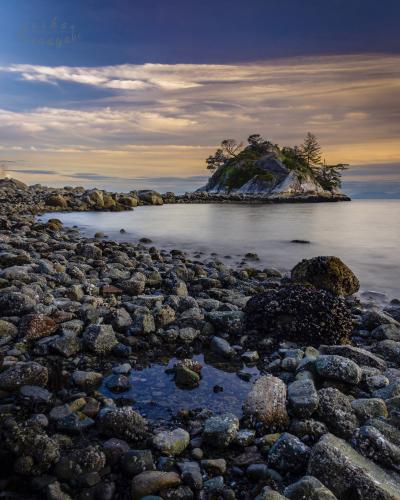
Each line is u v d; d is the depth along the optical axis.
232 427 5.44
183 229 37.00
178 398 6.67
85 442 5.27
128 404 6.42
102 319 9.38
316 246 27.64
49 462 4.62
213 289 13.39
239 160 156.25
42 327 8.29
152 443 5.21
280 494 4.30
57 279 12.73
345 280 14.62
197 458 5.12
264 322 9.54
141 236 31.25
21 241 20.12
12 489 4.43
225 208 77.00
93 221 43.00
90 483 4.48
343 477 4.52
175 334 8.94
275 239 30.91
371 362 7.96
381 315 10.70
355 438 5.22
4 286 11.20
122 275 14.54
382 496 4.29
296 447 5.00
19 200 55.09
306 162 164.50
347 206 110.81
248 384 7.26
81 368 7.50
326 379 7.17
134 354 8.29
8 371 6.43
